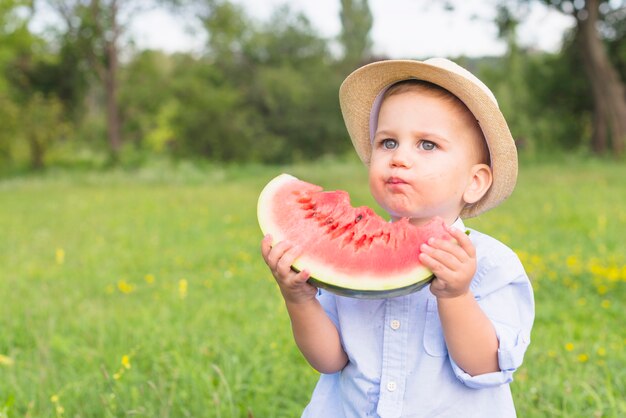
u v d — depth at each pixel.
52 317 4.78
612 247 7.15
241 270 6.79
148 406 3.15
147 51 34.34
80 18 30.47
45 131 31.44
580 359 3.74
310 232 1.86
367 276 1.76
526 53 31.55
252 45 38.09
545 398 3.23
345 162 28.72
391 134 1.94
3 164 32.00
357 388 2.03
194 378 3.38
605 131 26.33
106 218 11.57
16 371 3.75
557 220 9.17
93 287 6.20
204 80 37.31
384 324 1.99
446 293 1.75
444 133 1.89
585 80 30.52
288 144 39.16
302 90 38.34
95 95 50.84
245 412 3.20
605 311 4.93
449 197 1.92
